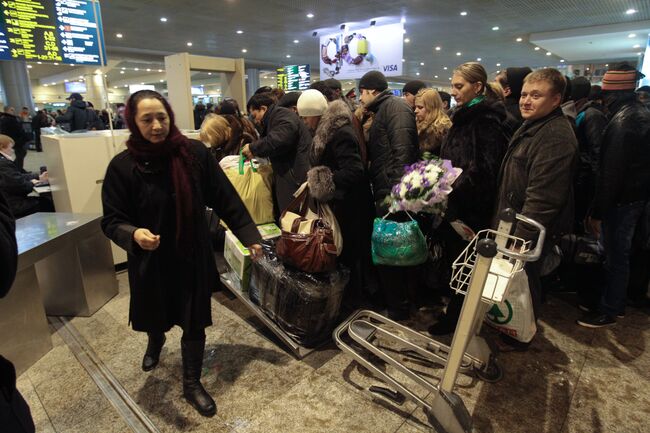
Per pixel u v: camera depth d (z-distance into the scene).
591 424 1.63
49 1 2.89
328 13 9.42
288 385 1.89
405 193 1.92
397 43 6.76
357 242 2.41
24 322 2.03
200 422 1.67
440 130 2.57
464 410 1.37
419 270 2.56
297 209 2.24
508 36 12.20
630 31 10.27
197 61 4.14
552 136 1.62
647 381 1.88
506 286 1.27
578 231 2.70
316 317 2.07
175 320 1.70
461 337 1.30
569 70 15.02
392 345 2.16
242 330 2.37
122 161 1.54
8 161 3.47
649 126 2.02
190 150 1.60
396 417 1.69
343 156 2.08
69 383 1.93
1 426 0.79
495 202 1.94
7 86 14.90
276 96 3.50
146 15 9.57
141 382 1.93
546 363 2.01
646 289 2.54
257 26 10.84
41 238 2.20
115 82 27.36
